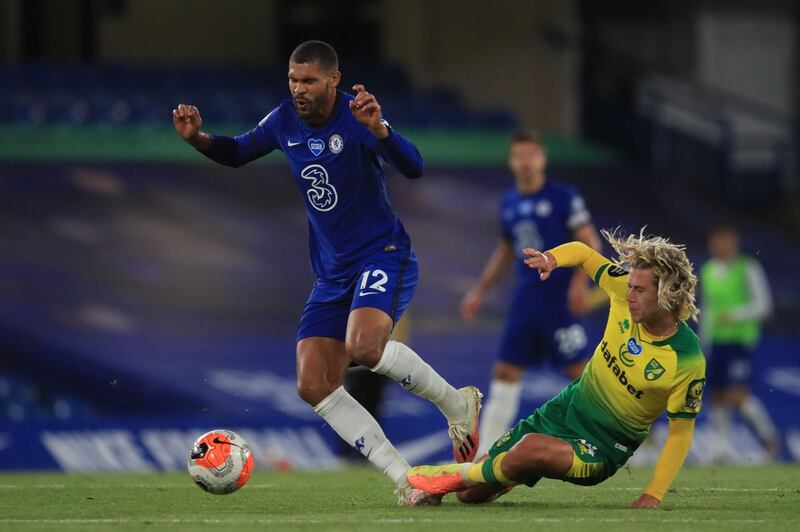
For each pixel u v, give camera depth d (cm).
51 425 3906
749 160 7812
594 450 1850
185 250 5731
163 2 7188
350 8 7606
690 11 7875
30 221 5684
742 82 8000
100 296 5256
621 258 1809
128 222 5831
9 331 4884
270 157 6575
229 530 1602
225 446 1973
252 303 5478
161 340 5044
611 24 7700
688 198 7094
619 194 6919
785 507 1966
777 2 8019
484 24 7431
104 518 1795
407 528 1596
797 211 7406
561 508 1898
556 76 7481
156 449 3962
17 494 2317
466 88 7419
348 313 2027
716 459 4544
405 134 6838
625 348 1830
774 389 4916
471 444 2070
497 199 6494
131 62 7138
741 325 4553
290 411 4559
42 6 7000
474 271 5991
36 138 6250
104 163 6188
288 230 6053
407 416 4203
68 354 4803
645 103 7731
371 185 2012
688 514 1802
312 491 2408
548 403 1922
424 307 5678
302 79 1948
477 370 5041
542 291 3200
